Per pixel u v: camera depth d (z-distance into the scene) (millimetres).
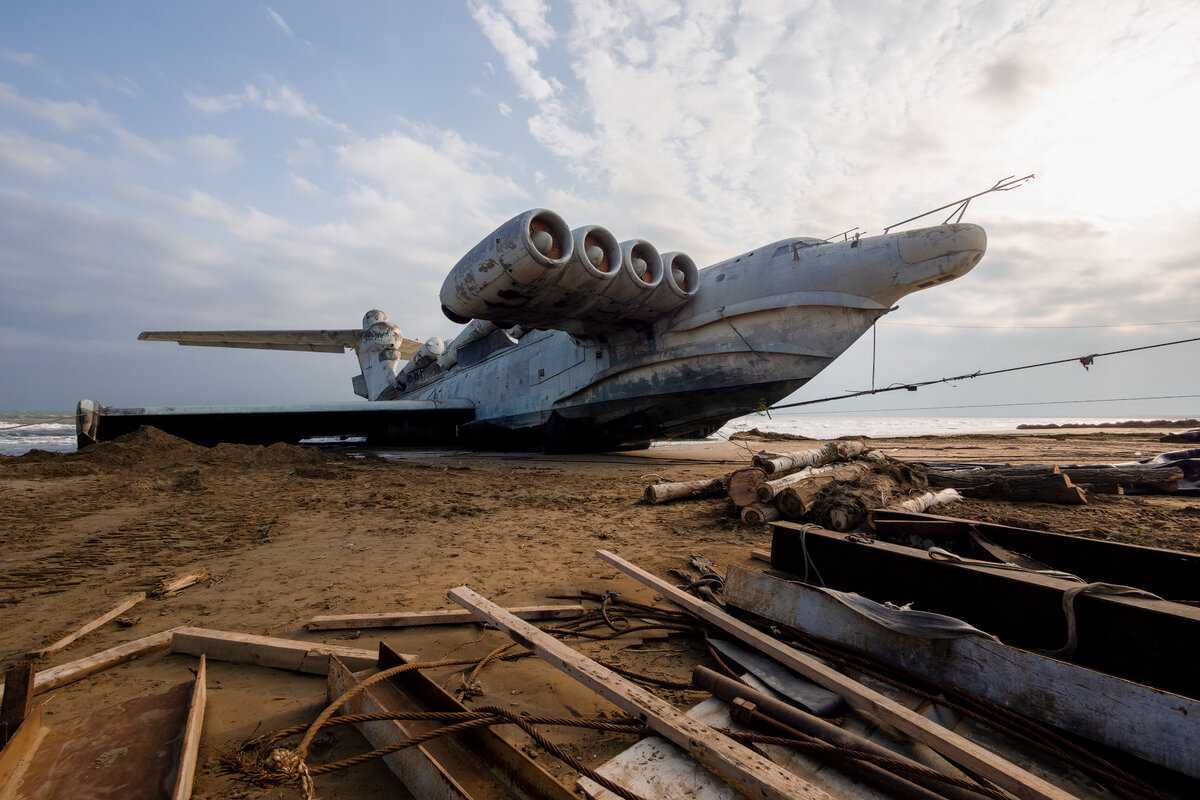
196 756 2287
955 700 2699
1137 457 16391
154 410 20234
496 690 2986
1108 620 2869
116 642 3709
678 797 2008
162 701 2578
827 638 3252
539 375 21250
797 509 6992
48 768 2039
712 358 16047
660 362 16875
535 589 4730
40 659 3395
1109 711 2283
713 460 18375
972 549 4863
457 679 3107
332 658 2811
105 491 10672
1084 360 11180
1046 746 2336
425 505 9211
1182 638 2604
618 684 2469
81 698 2898
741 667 3123
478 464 17359
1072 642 2854
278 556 5930
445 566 5473
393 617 3875
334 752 2432
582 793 2102
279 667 3229
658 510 8633
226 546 6406
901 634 2902
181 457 15641
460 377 27422
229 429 23688
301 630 3859
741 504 7555
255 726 2615
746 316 15320
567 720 2500
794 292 14609
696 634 3639
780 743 2262
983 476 9586
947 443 26203
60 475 12781
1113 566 4074
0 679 3168
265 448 16906
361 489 11273
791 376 15188
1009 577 3281
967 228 12656
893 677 2926
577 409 19594
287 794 2115
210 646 3391
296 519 8047
